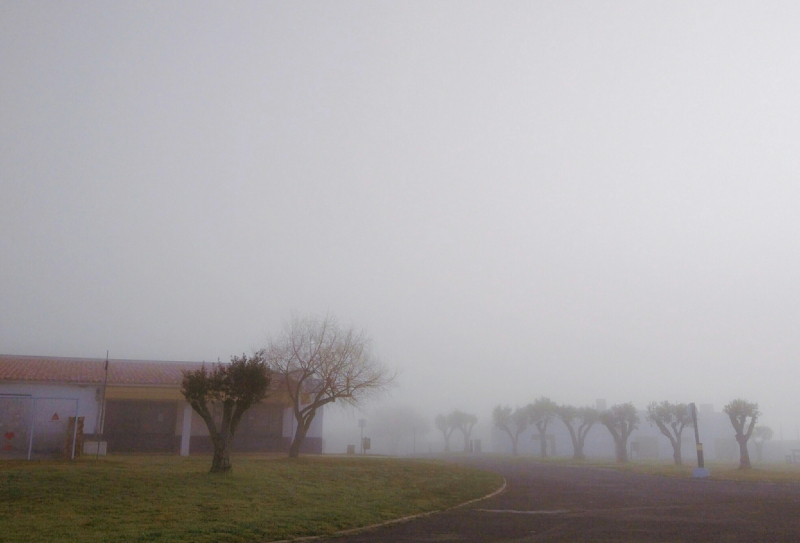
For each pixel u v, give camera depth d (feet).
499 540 45.16
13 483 58.34
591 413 200.13
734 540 44.45
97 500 54.29
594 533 47.93
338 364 114.83
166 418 126.31
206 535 43.62
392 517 55.83
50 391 113.60
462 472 98.48
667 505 66.59
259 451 134.21
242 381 74.23
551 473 120.98
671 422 163.63
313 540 45.44
